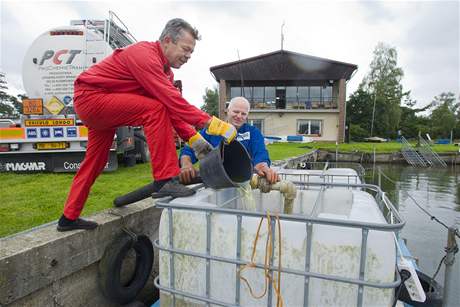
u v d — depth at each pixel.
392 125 48.41
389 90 47.66
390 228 1.41
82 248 2.26
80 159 5.57
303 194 2.69
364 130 45.38
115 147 5.84
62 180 4.87
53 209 3.26
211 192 2.32
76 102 2.00
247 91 30.12
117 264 2.47
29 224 2.79
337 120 28.61
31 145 5.48
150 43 2.03
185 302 1.99
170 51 2.02
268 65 28.20
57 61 5.80
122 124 2.05
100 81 1.92
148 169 6.50
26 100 5.48
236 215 1.71
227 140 1.90
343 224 1.48
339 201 2.59
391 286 1.47
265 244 1.72
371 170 23.36
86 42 5.82
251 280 1.76
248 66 28.27
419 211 11.62
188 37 2.00
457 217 10.76
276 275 1.70
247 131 2.94
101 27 6.73
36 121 5.42
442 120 59.00
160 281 2.07
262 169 2.42
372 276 1.54
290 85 29.58
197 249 1.90
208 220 1.82
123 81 1.96
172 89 1.92
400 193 15.27
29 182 4.71
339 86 28.22
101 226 2.43
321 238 1.62
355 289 1.58
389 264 1.52
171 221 1.93
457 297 4.64
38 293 1.99
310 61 27.84
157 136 1.98
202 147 2.15
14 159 5.56
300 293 1.68
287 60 27.95
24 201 3.57
